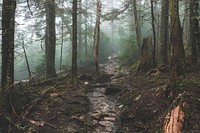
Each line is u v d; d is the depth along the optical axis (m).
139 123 9.97
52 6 19.33
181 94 9.01
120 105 12.77
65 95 13.63
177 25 10.88
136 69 20.20
